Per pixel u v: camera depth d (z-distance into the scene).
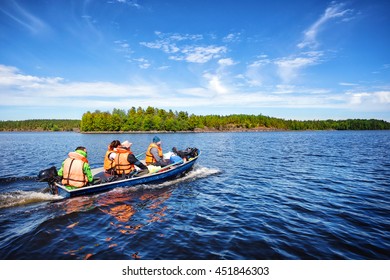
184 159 10.99
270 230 5.19
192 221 5.67
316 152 21.28
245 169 12.53
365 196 7.73
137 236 4.89
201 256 4.22
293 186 9.04
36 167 13.46
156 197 7.50
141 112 103.56
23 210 6.23
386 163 14.58
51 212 6.10
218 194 7.95
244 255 4.25
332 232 5.09
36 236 4.78
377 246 4.54
